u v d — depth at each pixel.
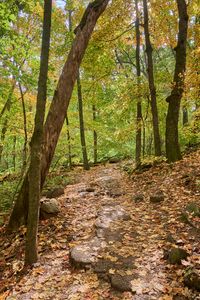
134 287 4.64
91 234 6.74
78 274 5.25
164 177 10.02
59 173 17.23
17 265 6.01
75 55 7.58
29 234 5.85
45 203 8.12
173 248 5.27
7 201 10.64
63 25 15.42
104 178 13.09
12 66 8.98
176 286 4.55
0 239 7.59
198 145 14.64
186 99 11.69
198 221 6.36
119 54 23.72
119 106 14.20
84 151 18.81
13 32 8.99
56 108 7.56
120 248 5.90
